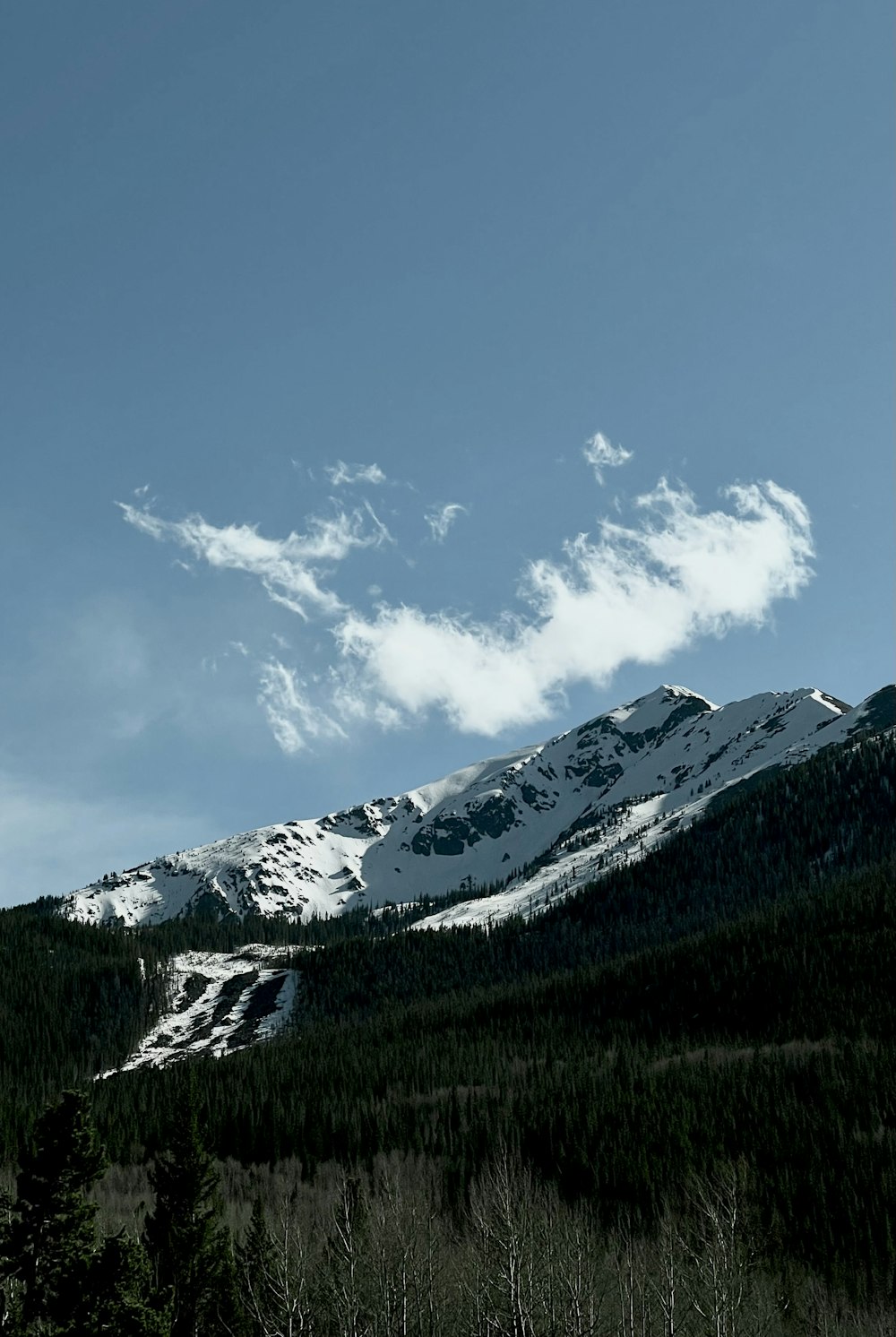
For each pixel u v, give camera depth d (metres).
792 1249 99.06
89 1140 69.94
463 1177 125.44
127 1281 64.38
